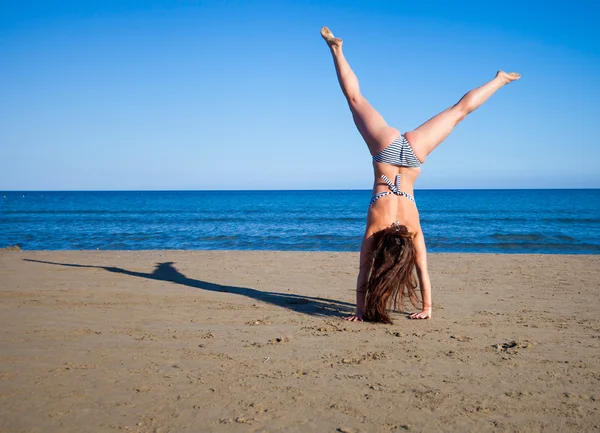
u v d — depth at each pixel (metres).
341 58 6.09
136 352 4.57
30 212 51.00
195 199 106.69
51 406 3.36
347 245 19.33
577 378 3.95
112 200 97.56
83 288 7.82
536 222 33.31
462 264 11.05
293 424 3.11
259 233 25.44
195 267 10.47
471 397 3.55
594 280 8.95
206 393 3.60
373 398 3.53
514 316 6.18
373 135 5.94
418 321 5.92
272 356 4.49
